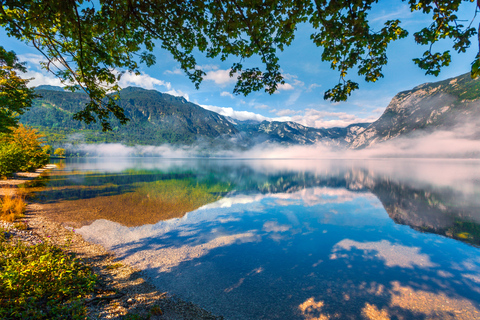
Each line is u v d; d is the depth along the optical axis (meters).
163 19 4.88
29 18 4.10
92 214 15.33
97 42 5.46
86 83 5.57
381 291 7.47
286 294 7.18
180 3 4.41
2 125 18.27
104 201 19.70
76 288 5.43
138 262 8.77
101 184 29.89
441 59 3.90
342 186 36.94
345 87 4.79
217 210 18.67
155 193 24.83
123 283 6.85
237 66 5.52
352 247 11.32
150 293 6.60
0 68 14.53
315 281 8.01
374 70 4.51
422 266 9.32
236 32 4.86
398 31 3.92
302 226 14.81
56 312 4.12
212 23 5.04
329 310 6.48
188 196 24.14
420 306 6.71
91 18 4.44
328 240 12.27
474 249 11.25
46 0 3.88
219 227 14.02
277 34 4.92
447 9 3.57
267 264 9.23
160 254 9.66
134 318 4.81
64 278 5.46
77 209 16.30
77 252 8.70
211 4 4.35
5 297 4.07
